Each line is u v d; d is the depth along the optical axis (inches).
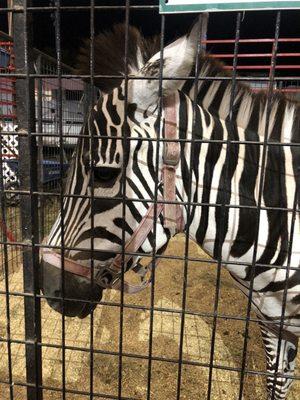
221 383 76.6
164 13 29.4
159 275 123.2
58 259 47.9
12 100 115.6
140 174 45.8
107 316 99.8
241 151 48.9
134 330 94.1
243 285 54.1
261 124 50.0
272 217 48.1
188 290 114.4
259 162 48.7
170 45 41.7
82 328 94.4
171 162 45.4
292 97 57.2
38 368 43.1
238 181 48.4
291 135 49.7
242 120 50.8
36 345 41.6
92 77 32.4
